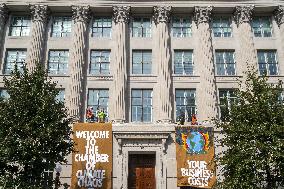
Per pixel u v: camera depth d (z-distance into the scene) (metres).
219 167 32.59
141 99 37.03
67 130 27.53
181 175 32.34
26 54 38.72
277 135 25.38
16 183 24.61
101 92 37.25
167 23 39.44
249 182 24.69
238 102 28.47
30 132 25.22
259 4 39.97
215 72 38.25
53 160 25.97
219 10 40.22
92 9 39.94
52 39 39.16
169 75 37.31
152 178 33.53
